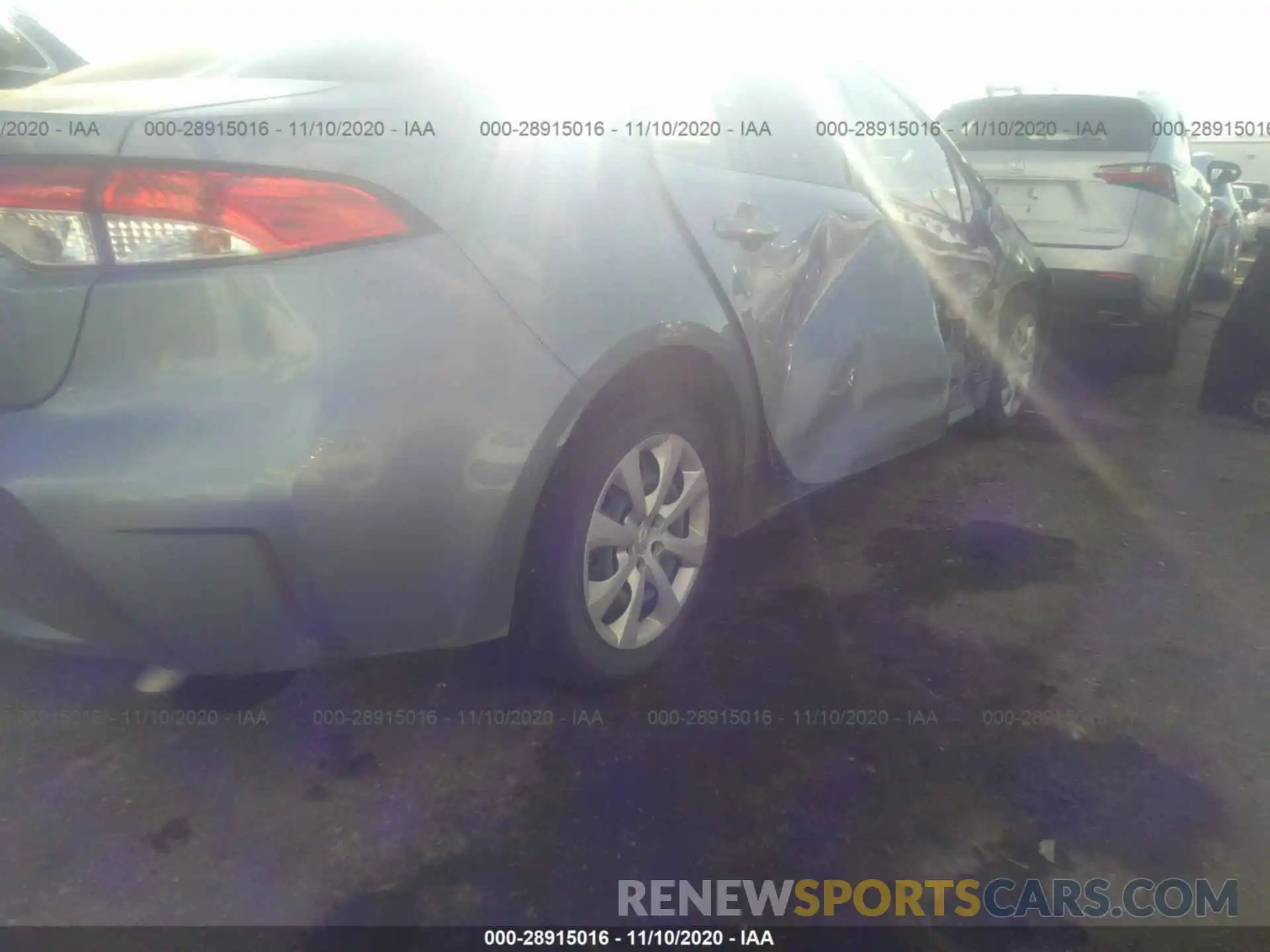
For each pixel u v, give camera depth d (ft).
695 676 8.91
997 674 9.11
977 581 10.85
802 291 9.53
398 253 6.45
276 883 6.58
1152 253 18.60
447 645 7.34
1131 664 9.34
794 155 10.18
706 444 8.95
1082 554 11.62
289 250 6.11
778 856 6.91
